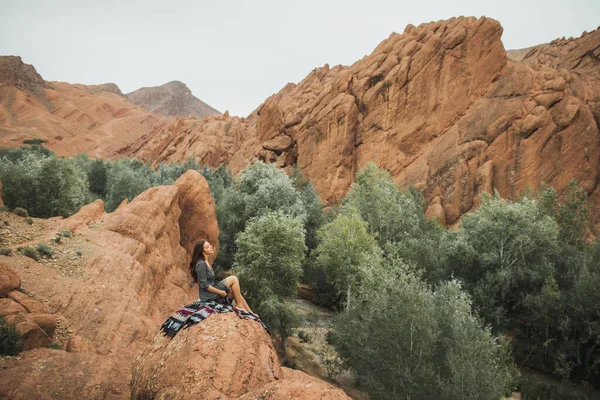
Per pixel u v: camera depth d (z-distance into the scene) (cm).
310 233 5772
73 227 2547
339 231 4128
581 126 7112
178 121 16212
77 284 1922
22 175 4531
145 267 2647
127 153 19038
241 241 3422
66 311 1712
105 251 2341
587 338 3447
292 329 3525
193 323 634
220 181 8506
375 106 8138
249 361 585
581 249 5172
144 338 1873
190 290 3259
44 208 4494
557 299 3716
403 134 7912
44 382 1066
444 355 2552
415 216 5284
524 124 7181
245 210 5438
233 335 601
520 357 3928
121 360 1323
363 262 3772
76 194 4906
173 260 3250
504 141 7256
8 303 1472
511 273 4103
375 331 2544
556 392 3091
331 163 8025
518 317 4609
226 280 698
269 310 3031
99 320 1772
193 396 532
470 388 2194
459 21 8262
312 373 2988
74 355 1238
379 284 2897
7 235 2067
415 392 2347
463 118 7762
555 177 7012
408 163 7812
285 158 9088
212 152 12375
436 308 2659
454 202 7131
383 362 2488
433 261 4559
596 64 9281
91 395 1070
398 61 8350
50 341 1466
